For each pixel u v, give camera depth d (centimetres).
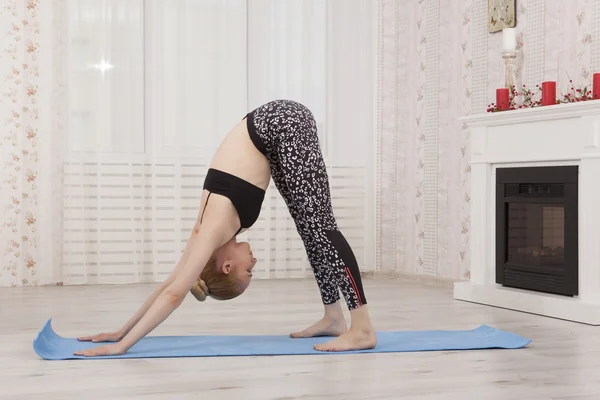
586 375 252
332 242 287
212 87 570
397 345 300
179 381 238
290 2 595
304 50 598
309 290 517
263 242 588
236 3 576
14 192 533
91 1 542
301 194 285
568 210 402
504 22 503
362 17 617
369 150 621
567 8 454
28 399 215
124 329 302
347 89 612
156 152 557
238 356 279
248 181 286
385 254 626
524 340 311
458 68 555
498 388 232
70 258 536
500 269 455
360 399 217
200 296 299
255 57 585
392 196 624
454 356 283
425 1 589
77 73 539
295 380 240
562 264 410
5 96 530
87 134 541
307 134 288
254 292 504
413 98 603
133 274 551
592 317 370
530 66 484
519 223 443
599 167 380
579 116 393
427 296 491
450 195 562
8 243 532
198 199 566
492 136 461
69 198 536
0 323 365
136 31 550
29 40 534
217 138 571
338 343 288
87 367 258
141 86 552
